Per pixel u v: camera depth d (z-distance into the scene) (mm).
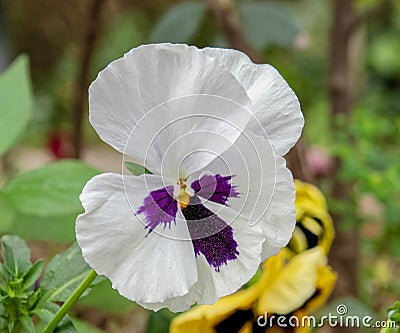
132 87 219
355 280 434
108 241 216
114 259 217
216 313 272
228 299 276
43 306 259
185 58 219
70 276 263
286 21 475
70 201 329
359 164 422
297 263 281
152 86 219
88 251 215
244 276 223
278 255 278
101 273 218
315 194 294
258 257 221
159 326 341
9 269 264
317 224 291
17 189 333
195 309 275
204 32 805
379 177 425
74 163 336
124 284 218
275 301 277
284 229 223
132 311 431
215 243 224
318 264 281
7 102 360
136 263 218
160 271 219
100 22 475
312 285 278
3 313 259
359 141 447
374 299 456
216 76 218
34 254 466
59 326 252
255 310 277
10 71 368
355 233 442
